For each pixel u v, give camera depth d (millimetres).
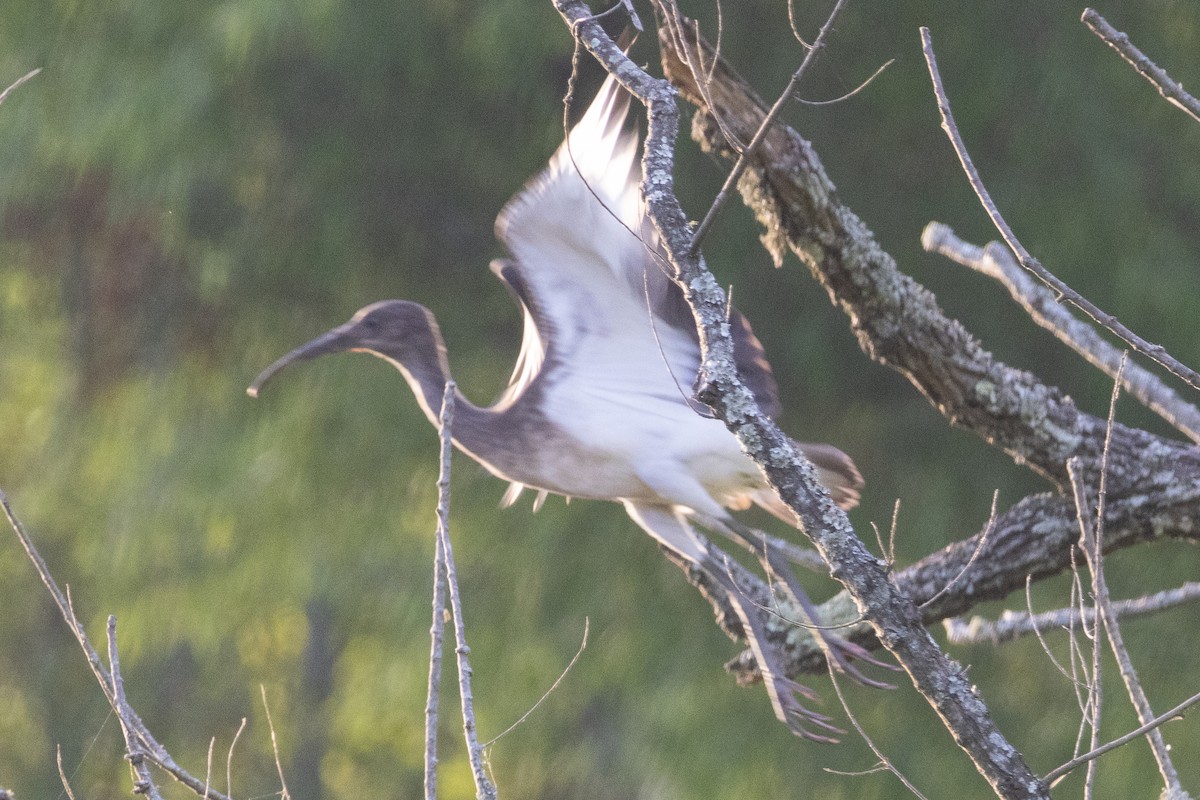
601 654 11945
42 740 17156
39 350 15898
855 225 5539
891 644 3801
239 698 17438
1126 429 5781
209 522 12922
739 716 11383
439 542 3727
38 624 17359
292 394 12586
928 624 5980
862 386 11492
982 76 11195
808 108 11062
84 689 17109
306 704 17781
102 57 11430
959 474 11305
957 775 10844
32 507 14922
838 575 3836
